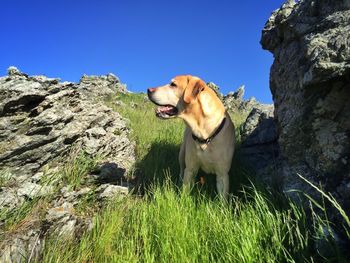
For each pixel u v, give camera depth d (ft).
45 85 4.48
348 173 2.69
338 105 2.86
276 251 2.43
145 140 5.77
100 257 2.82
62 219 3.15
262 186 3.49
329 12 3.12
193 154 3.79
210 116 3.65
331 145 2.85
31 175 3.66
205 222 3.03
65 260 2.71
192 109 3.71
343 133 2.81
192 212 3.19
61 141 4.02
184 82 3.86
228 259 2.47
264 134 4.46
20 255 2.72
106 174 4.14
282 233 2.65
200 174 4.29
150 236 2.92
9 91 3.87
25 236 2.86
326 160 2.87
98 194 3.78
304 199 2.93
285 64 3.67
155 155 5.01
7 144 3.62
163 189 3.84
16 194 3.24
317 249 2.43
